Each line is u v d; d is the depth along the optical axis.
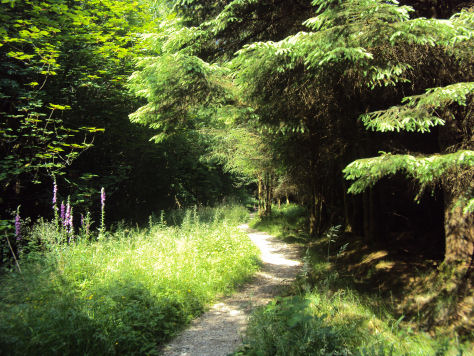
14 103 7.27
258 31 6.20
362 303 4.73
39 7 6.42
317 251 10.14
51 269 4.13
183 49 5.47
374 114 4.19
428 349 3.07
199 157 17.70
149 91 5.32
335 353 2.69
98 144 10.20
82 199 8.06
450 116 4.67
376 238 8.52
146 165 13.64
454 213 4.71
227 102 5.70
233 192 30.91
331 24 4.10
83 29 7.99
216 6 6.18
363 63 4.00
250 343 3.44
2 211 7.43
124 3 8.77
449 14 5.43
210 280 6.02
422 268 5.95
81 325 3.26
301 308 3.31
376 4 3.58
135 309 3.94
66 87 8.84
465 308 4.02
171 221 13.22
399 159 3.56
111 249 5.86
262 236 15.28
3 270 4.36
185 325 4.57
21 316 3.12
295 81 4.76
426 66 4.64
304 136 7.60
